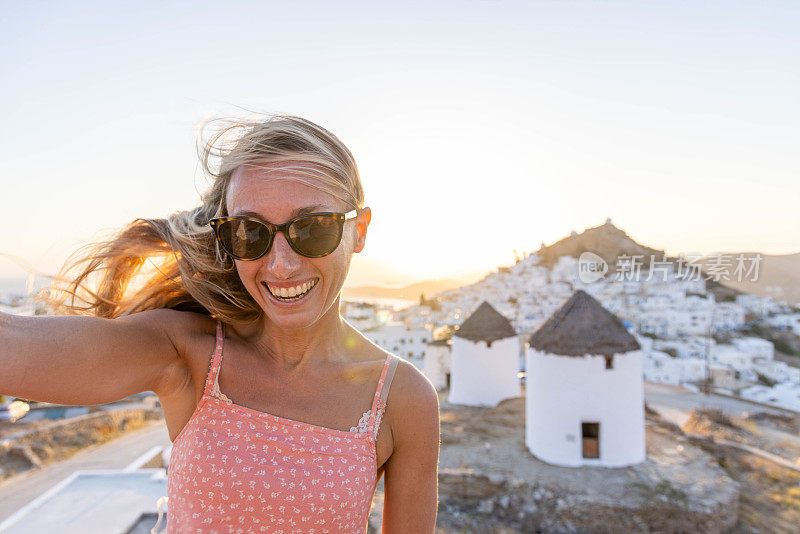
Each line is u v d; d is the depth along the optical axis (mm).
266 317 1476
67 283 1608
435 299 130750
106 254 1605
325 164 1345
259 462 1275
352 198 1443
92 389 1126
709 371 60688
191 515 1260
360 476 1356
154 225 1604
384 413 1486
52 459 25609
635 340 18703
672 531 14828
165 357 1325
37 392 1034
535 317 95750
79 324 1121
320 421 1401
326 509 1286
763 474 19766
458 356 30531
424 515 1574
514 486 16781
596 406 18172
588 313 19219
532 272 136875
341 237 1359
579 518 15375
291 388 1418
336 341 1561
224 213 1476
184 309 1635
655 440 21266
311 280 1354
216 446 1283
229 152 1427
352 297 115875
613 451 18203
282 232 1294
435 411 1578
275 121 1387
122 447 27953
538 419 19328
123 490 15125
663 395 48938
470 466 18391
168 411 1421
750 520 15961
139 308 1633
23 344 1007
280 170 1287
